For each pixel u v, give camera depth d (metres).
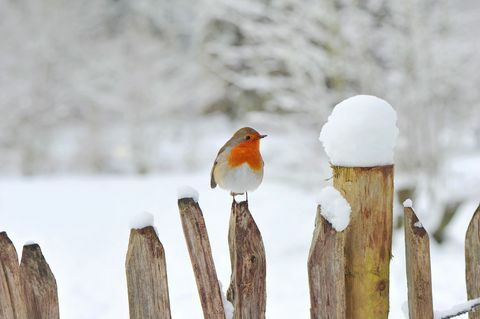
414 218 2.17
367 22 9.88
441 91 9.40
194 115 20.44
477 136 10.36
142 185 14.08
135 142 19.86
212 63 17.28
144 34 21.14
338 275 2.08
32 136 20.17
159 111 20.05
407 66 9.54
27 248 2.04
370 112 2.17
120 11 24.19
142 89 20.05
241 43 15.80
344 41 9.88
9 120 19.80
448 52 9.50
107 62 20.70
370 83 9.68
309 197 10.33
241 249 2.08
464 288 5.72
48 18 20.55
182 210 2.09
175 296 5.96
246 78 11.02
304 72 10.30
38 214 10.83
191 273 6.76
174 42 21.97
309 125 10.34
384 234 2.17
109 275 6.91
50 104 20.53
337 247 2.08
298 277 6.53
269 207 9.95
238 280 2.08
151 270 2.04
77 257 7.79
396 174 9.08
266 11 10.60
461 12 9.93
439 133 9.10
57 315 2.07
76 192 13.38
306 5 9.98
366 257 2.16
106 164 20.77
